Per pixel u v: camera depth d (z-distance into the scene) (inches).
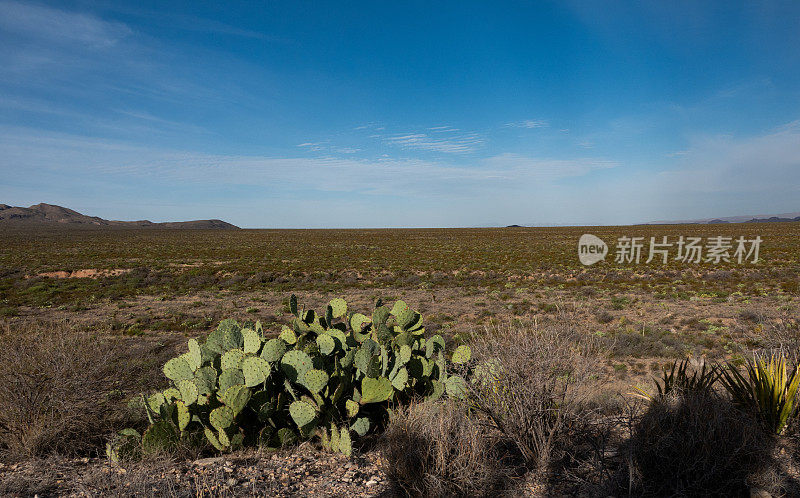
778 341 185.9
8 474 143.3
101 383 197.9
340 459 154.9
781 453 131.3
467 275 1107.3
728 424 123.7
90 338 215.3
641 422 134.7
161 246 2358.5
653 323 519.5
